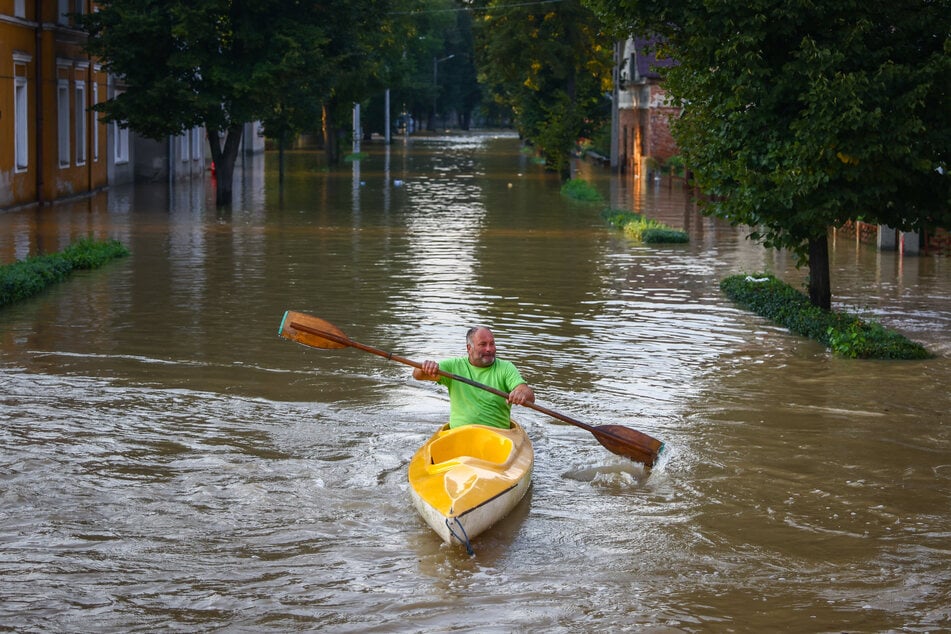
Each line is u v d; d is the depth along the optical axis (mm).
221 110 39656
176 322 18594
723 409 13555
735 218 17750
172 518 9852
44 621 7871
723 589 8500
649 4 17812
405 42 78062
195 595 8320
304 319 11656
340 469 11234
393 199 46000
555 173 65938
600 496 10578
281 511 10047
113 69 39375
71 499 10266
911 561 9047
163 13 38812
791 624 7902
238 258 26938
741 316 19797
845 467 11438
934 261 26922
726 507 10289
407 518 9914
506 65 70188
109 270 24703
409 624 7871
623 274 24891
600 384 14758
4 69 36094
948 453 11891
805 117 16062
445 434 10664
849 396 14156
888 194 16688
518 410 13586
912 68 16125
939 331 18328
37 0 38750
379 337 17531
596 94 76000
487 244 30422
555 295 21891
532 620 7938
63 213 37500
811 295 19406
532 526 9766
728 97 17125
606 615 8031
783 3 16297
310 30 40156
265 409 13383
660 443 11094
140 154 53750
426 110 166625
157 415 13055
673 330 18438
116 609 8078
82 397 13766
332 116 71000
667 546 9344
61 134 42000
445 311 19922
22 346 16562
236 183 54406
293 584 8523
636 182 58594
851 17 16578
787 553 9211
